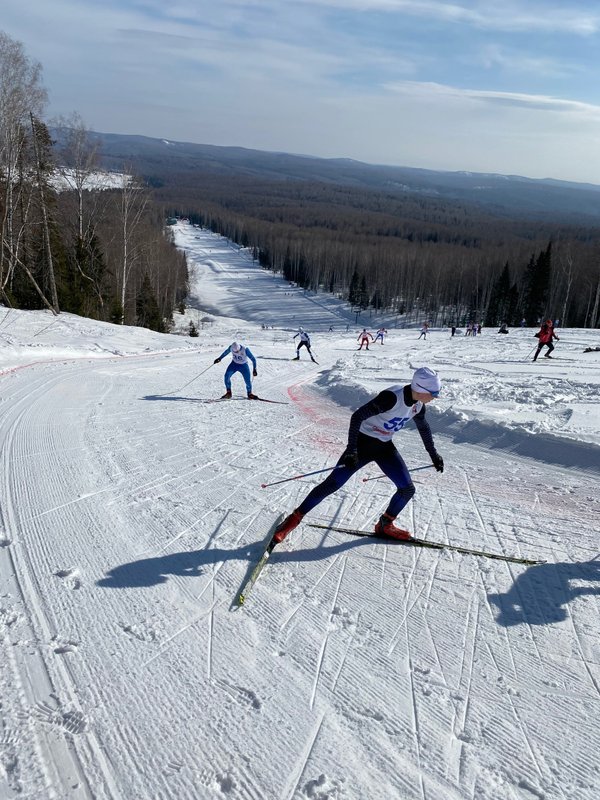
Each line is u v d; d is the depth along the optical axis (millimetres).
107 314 33938
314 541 4668
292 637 3377
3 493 5602
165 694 2877
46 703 2791
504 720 2746
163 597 3779
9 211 24438
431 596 3859
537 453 7047
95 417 9078
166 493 5750
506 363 19344
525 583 4035
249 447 7668
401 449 7672
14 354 15680
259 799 2287
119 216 33688
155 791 2324
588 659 3205
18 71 22188
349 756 2512
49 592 3807
